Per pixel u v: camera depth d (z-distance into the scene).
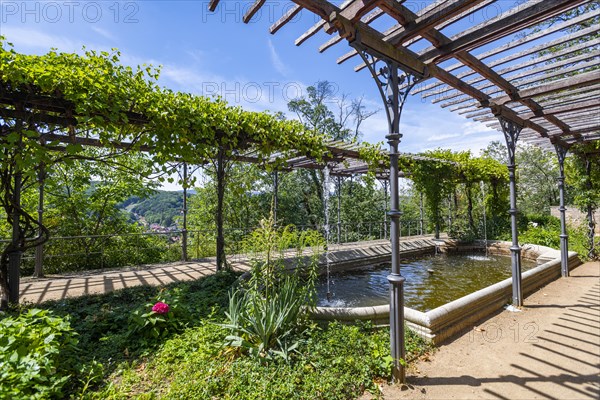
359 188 16.34
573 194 7.81
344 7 2.02
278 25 2.01
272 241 2.99
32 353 1.79
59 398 1.79
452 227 10.24
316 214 15.57
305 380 2.06
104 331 2.73
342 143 6.08
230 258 6.87
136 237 8.09
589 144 6.57
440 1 1.99
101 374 2.06
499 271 6.63
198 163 4.02
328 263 5.89
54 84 2.69
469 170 9.98
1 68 2.46
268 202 13.93
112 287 4.31
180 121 3.58
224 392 1.94
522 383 2.15
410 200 19.67
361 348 2.48
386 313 2.96
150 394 1.87
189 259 6.88
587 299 4.07
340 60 2.78
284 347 2.43
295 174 16.41
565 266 5.46
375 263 7.34
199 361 2.22
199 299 3.47
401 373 2.16
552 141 5.64
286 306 2.65
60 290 4.15
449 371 2.34
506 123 4.07
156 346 2.49
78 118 2.97
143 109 3.33
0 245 6.27
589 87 3.41
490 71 3.06
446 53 2.44
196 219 12.66
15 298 3.13
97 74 2.99
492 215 11.07
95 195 7.82
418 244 8.98
